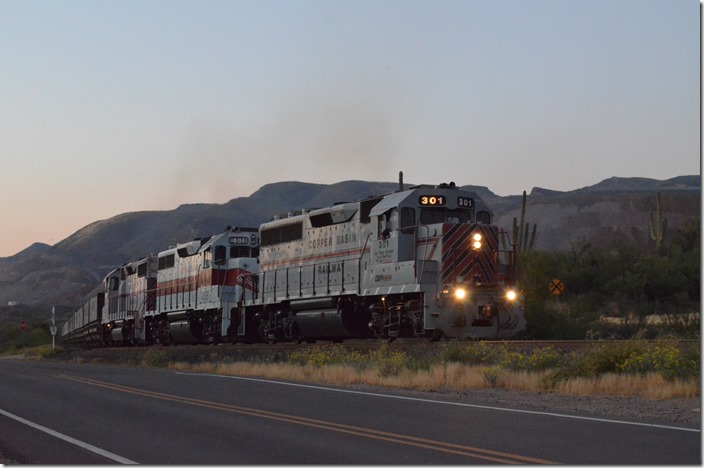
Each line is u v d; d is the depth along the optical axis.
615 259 67.38
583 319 46.34
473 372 22.75
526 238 54.72
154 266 56.94
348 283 34.56
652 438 12.59
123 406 18.00
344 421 14.85
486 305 29.91
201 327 48.56
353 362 26.58
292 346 34.16
